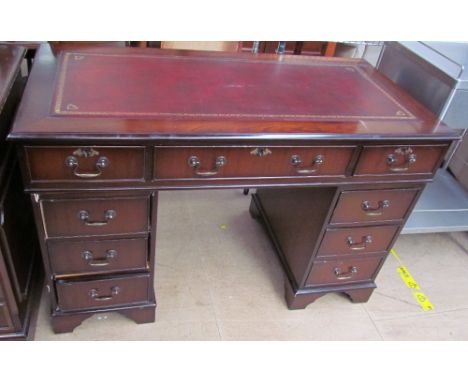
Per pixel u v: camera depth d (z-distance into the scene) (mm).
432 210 1878
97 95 1081
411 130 1136
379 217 1341
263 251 1797
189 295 1554
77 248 1158
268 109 1144
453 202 1957
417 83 1511
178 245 1764
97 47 1365
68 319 1317
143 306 1367
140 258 1242
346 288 1544
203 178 1081
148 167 1021
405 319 1597
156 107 1067
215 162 1053
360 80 1418
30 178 963
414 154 1181
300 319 1533
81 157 959
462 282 1812
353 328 1531
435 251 1962
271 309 1553
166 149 1000
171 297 1535
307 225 1424
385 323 1568
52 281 1214
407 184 1271
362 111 1208
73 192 1021
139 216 1135
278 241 1704
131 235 1174
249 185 1129
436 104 1426
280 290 1634
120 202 1090
